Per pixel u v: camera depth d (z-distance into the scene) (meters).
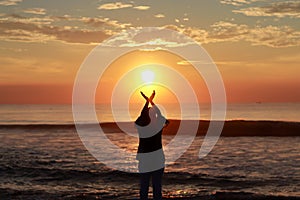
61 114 105.25
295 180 14.88
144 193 8.99
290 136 33.78
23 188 13.27
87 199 11.42
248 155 22.62
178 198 11.28
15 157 20.52
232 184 14.16
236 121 40.19
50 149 24.89
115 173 16.06
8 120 71.69
